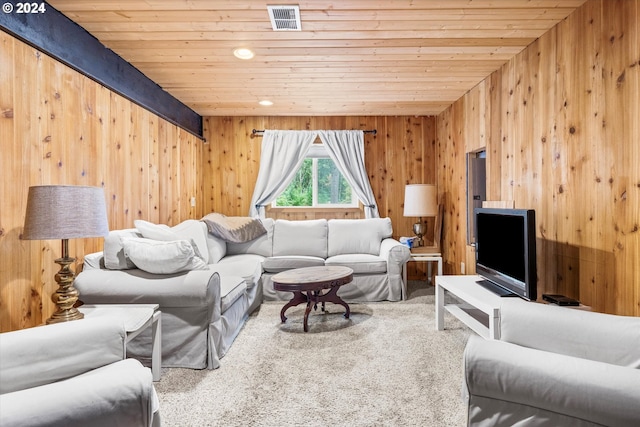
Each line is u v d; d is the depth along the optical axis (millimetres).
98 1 2023
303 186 4883
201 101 4082
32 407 935
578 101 2119
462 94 3869
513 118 2859
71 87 2246
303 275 3004
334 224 4320
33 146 1952
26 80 1902
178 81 3414
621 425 1002
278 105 4266
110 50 2693
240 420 1652
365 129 4770
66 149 2205
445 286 2635
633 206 1743
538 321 1314
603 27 1921
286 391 1907
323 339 2650
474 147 3600
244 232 4102
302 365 2219
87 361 1268
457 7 2111
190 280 2180
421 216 4438
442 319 2820
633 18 1735
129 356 2201
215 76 3293
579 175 2109
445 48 2695
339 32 2439
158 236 2559
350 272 3135
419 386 1952
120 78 2836
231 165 4758
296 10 2141
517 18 2246
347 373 2107
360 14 2195
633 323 1192
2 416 897
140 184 3137
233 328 2629
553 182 2359
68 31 2217
